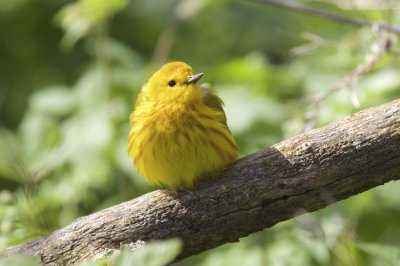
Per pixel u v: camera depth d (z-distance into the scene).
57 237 9.46
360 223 12.73
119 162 12.98
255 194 9.28
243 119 13.05
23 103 17.08
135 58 14.55
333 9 16.66
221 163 9.64
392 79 12.86
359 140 9.02
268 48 17.52
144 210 9.45
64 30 17.62
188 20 17.50
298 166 9.17
